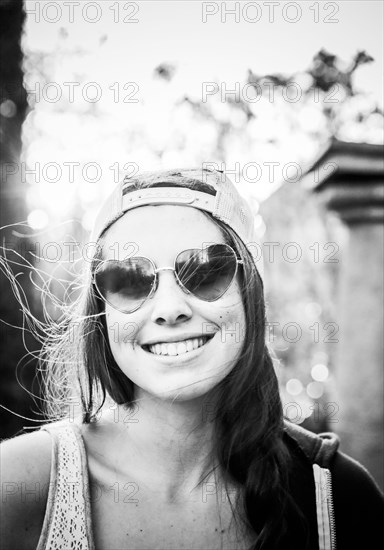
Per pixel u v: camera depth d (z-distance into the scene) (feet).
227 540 4.72
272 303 17.06
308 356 15.69
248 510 4.79
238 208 4.92
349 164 10.85
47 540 4.15
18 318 9.16
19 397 9.29
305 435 5.55
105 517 4.44
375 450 11.21
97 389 5.23
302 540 4.82
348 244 12.00
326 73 11.44
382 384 11.35
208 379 4.39
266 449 5.08
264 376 5.26
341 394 11.91
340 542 5.10
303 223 16.40
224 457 4.96
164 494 4.65
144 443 4.65
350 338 11.82
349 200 11.36
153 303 4.33
